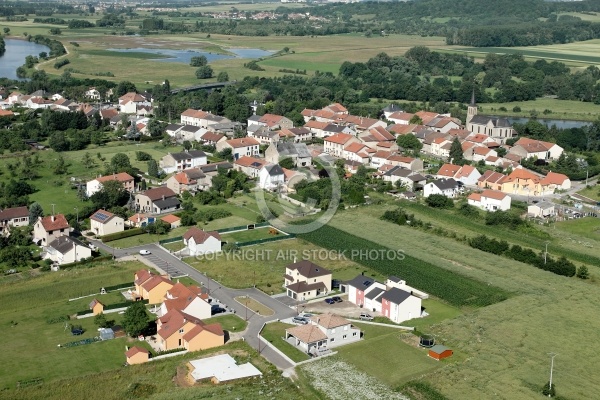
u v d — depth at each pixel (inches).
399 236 7731.3
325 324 5364.2
